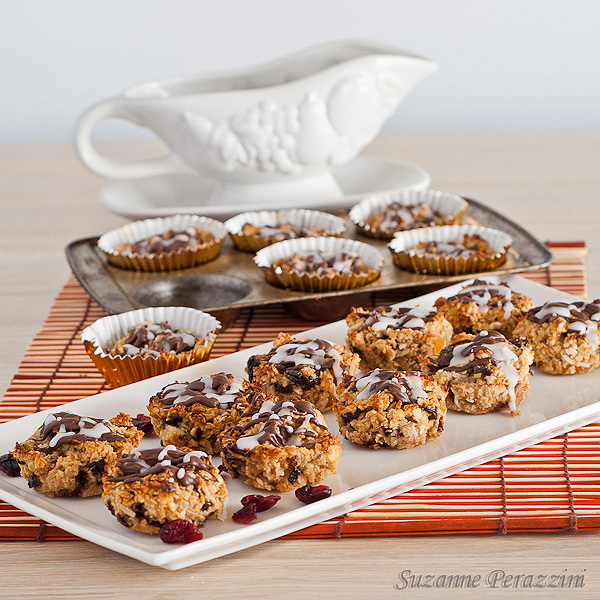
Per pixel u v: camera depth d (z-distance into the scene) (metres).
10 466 0.91
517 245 1.13
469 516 0.88
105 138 1.61
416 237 1.13
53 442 0.90
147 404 0.96
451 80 1.59
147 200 1.25
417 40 1.57
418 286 1.10
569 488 0.90
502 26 1.57
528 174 1.35
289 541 0.88
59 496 0.90
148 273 1.12
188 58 1.58
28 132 1.60
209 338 1.01
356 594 0.85
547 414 0.95
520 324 1.01
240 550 0.87
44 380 1.02
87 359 1.04
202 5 1.56
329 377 0.97
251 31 1.57
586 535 0.88
